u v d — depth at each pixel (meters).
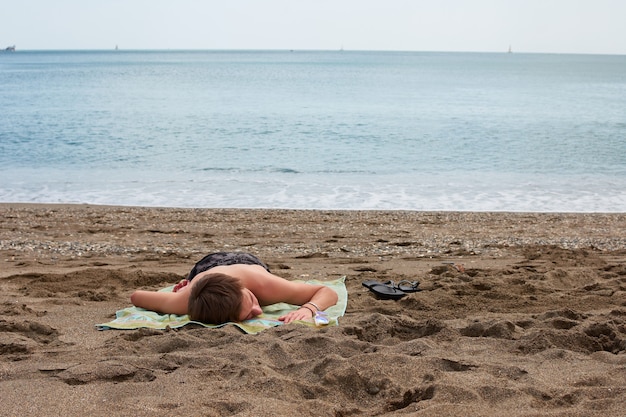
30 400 3.45
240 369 3.84
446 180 19.00
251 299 5.37
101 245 10.38
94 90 60.47
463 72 130.50
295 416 3.17
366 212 14.64
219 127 31.41
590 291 6.53
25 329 5.01
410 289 6.46
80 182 18.31
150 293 5.72
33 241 10.80
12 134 28.19
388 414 3.24
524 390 3.51
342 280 6.86
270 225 12.87
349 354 4.29
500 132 30.20
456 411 3.19
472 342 4.60
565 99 53.31
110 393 3.55
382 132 30.03
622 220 13.94
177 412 3.23
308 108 42.28
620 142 26.97
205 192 17.05
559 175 19.88
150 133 29.05
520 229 12.72
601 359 4.21
